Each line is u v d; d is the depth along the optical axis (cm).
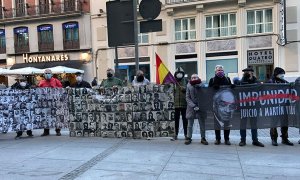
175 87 953
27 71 2288
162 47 2658
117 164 695
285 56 2370
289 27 2352
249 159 738
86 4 2888
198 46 2570
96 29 2855
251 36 2447
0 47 3183
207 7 2544
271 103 892
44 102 1057
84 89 1013
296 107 897
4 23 3103
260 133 1087
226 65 2520
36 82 2595
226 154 784
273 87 895
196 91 903
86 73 2881
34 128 1047
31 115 1043
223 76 917
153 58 2675
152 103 959
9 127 1014
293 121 896
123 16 868
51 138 1009
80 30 2903
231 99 895
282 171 650
